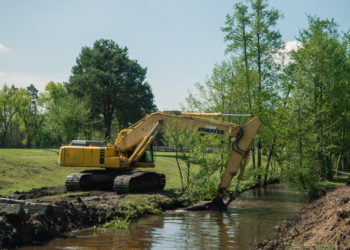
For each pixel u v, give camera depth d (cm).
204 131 1694
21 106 7769
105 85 5050
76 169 2814
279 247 768
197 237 1011
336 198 1278
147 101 5403
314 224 915
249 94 2619
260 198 2041
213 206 1617
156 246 901
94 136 5006
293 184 2169
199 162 1867
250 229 1134
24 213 911
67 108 3856
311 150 2228
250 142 1641
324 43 2695
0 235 840
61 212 1058
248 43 2920
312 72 2709
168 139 1930
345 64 2898
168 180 2809
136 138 1859
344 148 3106
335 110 2703
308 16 2967
